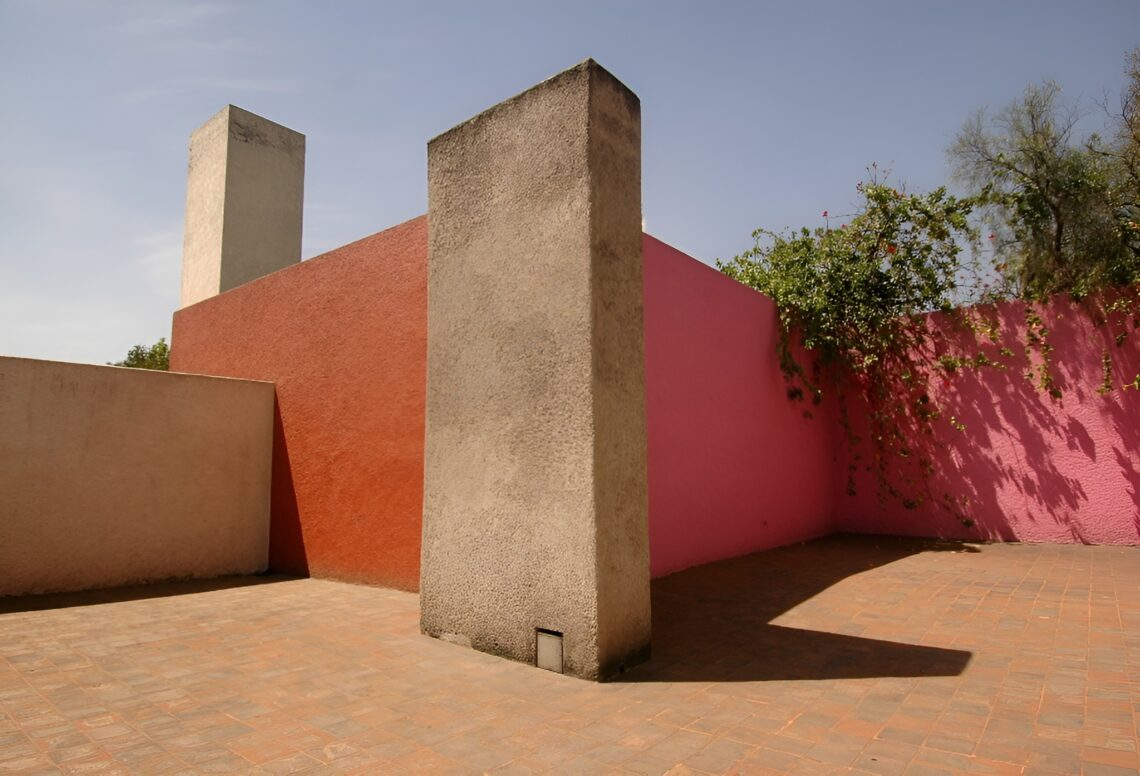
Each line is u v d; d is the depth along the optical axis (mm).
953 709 3383
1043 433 8820
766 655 4387
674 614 5496
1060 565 7109
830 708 3457
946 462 9570
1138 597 5531
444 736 3213
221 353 9562
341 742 3156
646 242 7211
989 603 5543
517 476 4473
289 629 5262
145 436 7578
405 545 6770
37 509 6781
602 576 4035
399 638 4957
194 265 12258
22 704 3652
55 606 6246
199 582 7672
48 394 6914
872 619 5203
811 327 9977
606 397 4227
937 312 9695
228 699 3723
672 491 7320
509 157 4762
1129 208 8734
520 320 4562
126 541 7355
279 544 8344
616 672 4070
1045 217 9305
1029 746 2939
